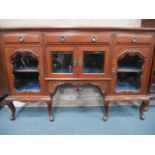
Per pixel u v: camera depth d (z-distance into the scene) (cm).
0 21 203
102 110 207
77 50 155
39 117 193
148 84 172
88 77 164
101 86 169
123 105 219
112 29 149
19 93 171
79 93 221
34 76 195
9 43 153
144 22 200
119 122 184
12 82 167
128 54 164
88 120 187
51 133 167
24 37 150
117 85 183
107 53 157
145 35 153
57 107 214
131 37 152
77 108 211
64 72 165
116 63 160
